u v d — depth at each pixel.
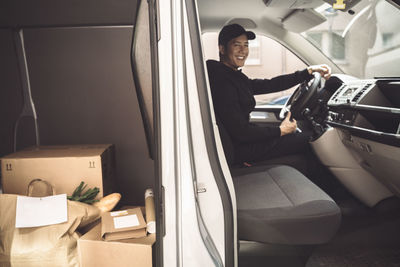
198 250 1.24
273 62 5.48
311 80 2.50
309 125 2.85
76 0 2.13
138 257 1.57
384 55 2.66
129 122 2.25
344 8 1.96
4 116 2.24
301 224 1.41
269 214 1.43
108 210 1.90
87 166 1.94
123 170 2.30
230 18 2.52
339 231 2.26
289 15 2.42
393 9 2.56
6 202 1.68
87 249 1.61
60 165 1.94
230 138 2.15
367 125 2.11
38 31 2.16
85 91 2.22
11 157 1.94
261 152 2.29
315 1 2.12
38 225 1.62
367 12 2.55
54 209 1.67
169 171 1.24
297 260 1.98
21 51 2.17
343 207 2.56
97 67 2.20
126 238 1.61
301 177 1.79
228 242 1.27
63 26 2.15
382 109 1.82
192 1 1.23
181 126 1.24
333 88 2.63
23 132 2.25
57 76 2.21
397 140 1.64
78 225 1.69
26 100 2.23
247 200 1.55
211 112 1.26
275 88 2.70
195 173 1.26
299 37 2.65
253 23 2.57
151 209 1.79
